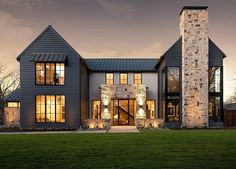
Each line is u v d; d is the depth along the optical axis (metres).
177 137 16.75
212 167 9.05
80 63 26.19
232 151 11.83
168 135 17.97
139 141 15.03
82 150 12.23
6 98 29.36
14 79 54.75
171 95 26.48
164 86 27.05
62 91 25.67
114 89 28.67
